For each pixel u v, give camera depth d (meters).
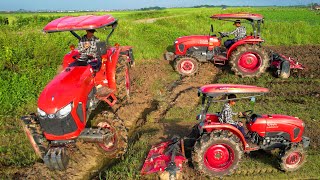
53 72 10.94
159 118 8.44
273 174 5.96
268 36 18.27
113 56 7.80
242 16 11.34
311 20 29.31
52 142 5.85
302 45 17.12
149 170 5.71
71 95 5.73
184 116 8.43
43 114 5.57
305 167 6.09
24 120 6.30
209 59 11.97
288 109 8.61
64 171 6.25
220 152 5.78
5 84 9.63
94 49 7.50
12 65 11.12
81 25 6.18
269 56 11.70
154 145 6.50
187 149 6.34
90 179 6.13
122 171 6.07
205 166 5.78
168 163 5.61
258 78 11.30
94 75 7.10
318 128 7.54
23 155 6.71
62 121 5.59
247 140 6.34
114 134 6.47
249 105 8.88
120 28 19.08
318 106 8.81
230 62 11.30
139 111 9.05
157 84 11.00
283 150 5.97
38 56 11.85
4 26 17.19
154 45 16.66
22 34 14.70
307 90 10.09
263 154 6.60
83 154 6.88
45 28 6.21
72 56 7.64
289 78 11.26
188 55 11.68
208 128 5.78
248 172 6.02
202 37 11.98
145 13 38.75
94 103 6.96
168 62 13.91
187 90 10.25
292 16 33.50
